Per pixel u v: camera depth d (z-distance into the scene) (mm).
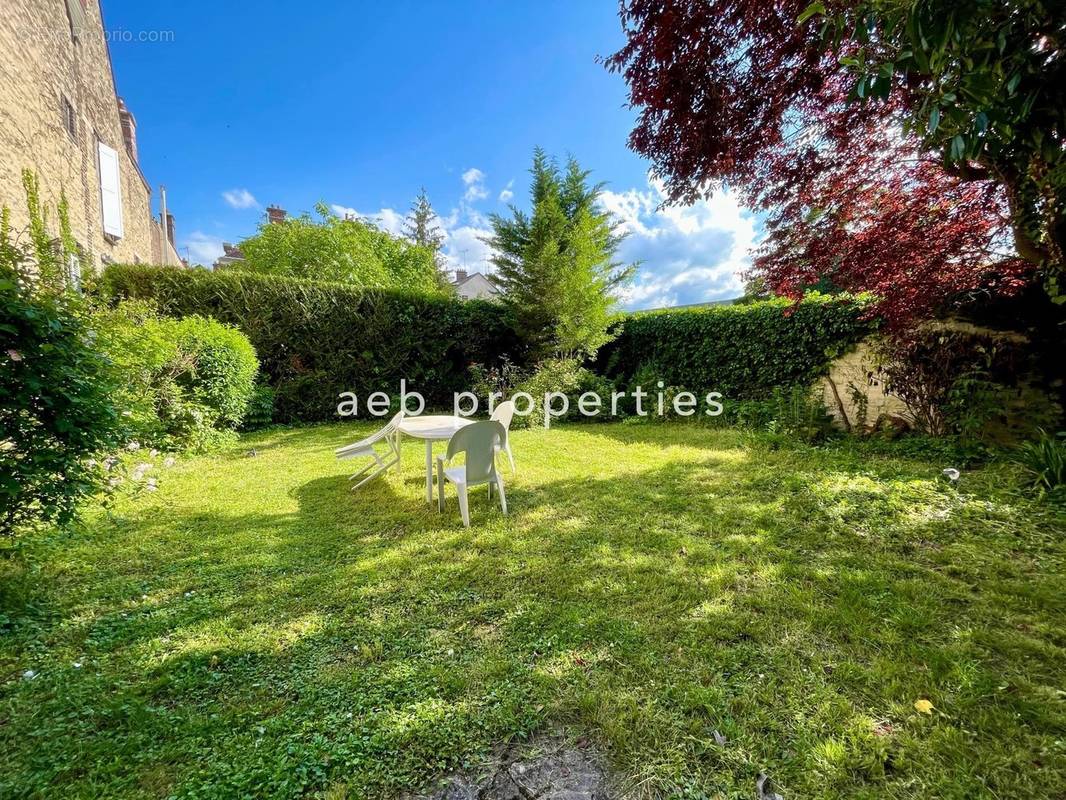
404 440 6309
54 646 1840
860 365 5434
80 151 7930
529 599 2227
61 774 1265
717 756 1318
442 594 2285
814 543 2736
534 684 1629
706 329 7398
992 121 1416
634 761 1312
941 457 4176
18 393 1970
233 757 1325
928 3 1244
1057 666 1632
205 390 5461
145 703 1546
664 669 1692
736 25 2850
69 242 3176
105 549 2764
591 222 9078
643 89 3260
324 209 16078
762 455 4773
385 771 1287
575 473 4484
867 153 3609
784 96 3154
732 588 2268
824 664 1690
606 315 9016
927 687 1550
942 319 4469
